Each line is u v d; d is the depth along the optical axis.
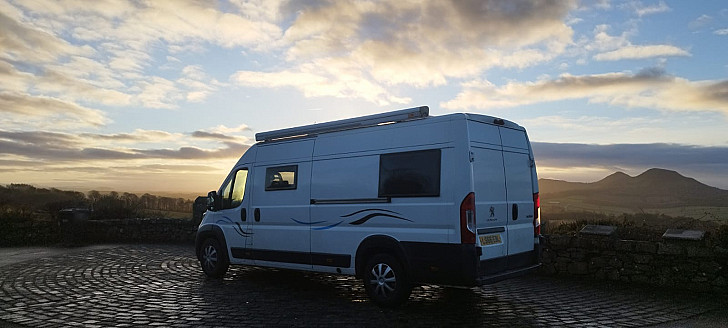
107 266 10.01
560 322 5.67
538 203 7.12
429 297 7.01
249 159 8.61
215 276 8.68
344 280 8.44
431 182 6.06
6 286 7.79
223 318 5.79
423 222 6.06
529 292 7.39
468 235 5.67
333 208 7.13
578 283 8.12
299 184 7.66
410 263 6.14
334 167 7.21
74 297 6.94
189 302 6.65
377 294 6.46
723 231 7.66
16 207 15.98
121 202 18.00
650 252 7.89
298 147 7.82
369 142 6.85
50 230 15.33
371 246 6.57
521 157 6.93
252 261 8.26
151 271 9.38
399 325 5.51
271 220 7.99
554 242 8.87
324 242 7.21
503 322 5.65
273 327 5.42
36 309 6.20
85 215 15.88
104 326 5.43
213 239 8.85
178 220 15.22
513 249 6.48
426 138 6.23
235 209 8.59
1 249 13.33
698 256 7.43
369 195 6.70
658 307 6.48
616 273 8.23
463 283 5.71
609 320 5.79
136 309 6.22
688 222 8.80
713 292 7.26
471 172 5.80
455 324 5.56
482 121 6.23
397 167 6.45
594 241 8.46
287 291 7.45
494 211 6.16
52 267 9.86
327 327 5.43
